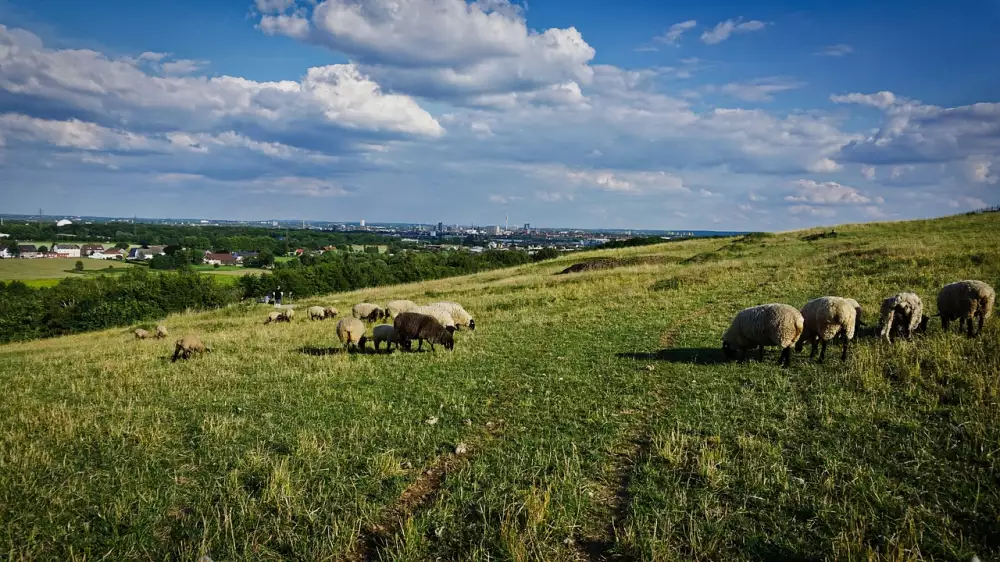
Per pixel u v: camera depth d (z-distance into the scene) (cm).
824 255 3300
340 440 902
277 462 812
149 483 769
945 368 1036
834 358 1252
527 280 3850
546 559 558
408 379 1300
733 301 2211
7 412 1185
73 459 867
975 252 2500
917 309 1321
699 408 971
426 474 777
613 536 598
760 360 1304
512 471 749
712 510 625
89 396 1311
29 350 2900
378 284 8431
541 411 1005
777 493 657
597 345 1612
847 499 627
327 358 1620
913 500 621
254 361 1659
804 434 825
